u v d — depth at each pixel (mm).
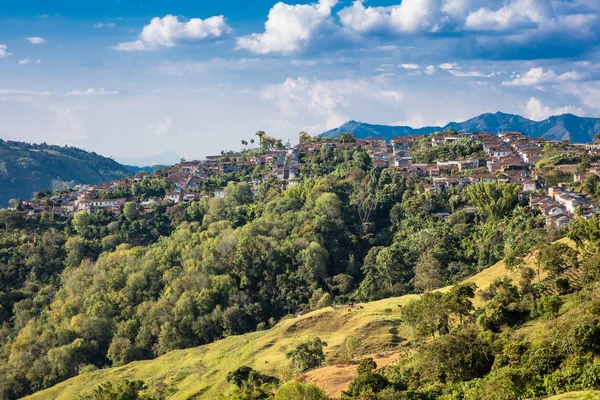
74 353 155875
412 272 173375
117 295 178625
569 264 109750
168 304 169375
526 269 112000
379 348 108438
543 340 72562
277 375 107438
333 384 90750
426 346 83188
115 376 134375
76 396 125500
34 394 133125
